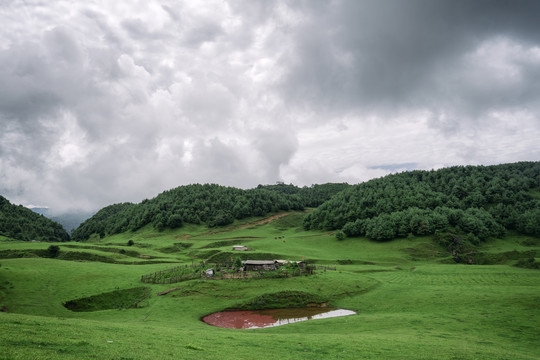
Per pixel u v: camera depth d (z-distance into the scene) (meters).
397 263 137.50
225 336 34.03
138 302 66.00
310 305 66.94
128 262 122.75
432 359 26.20
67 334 24.78
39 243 152.38
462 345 32.22
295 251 155.00
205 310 61.50
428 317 50.25
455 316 50.09
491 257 145.75
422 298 66.62
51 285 72.44
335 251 164.88
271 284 77.00
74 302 63.78
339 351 28.52
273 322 55.09
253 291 72.38
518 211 194.25
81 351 20.02
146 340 26.81
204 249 167.62
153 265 109.94
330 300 70.12
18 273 77.25
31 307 57.38
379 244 174.12
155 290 73.38
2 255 119.69
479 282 83.50
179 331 35.81
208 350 25.34
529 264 115.94
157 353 21.86
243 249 153.62
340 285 79.62
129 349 22.14
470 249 155.62
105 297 68.31
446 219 179.38
